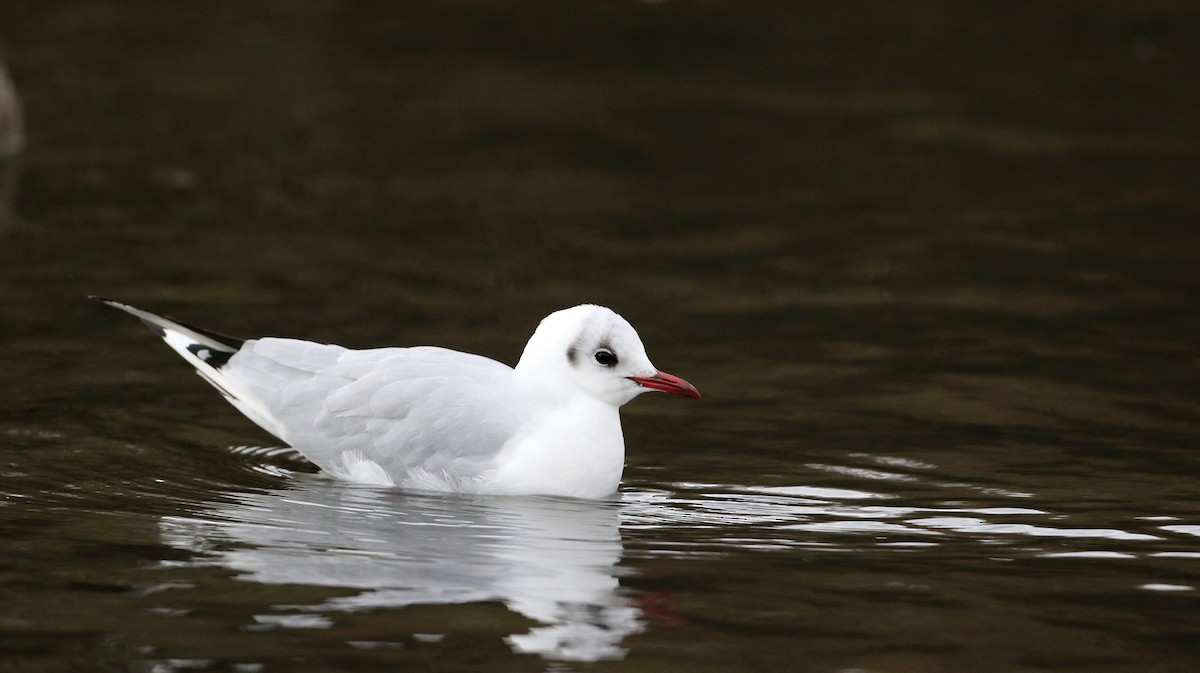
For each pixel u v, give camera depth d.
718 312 15.76
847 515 10.83
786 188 20.59
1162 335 15.09
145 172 20.56
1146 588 9.40
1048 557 9.95
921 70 27.19
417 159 21.64
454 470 11.20
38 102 23.94
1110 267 17.36
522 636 8.53
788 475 11.71
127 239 17.64
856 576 9.59
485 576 9.45
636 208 19.62
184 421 12.59
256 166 21.06
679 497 11.23
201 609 8.80
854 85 26.22
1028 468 11.80
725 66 27.41
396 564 9.64
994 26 30.52
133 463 11.58
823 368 14.19
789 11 31.61
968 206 19.81
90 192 19.56
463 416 11.26
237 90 25.03
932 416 13.00
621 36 29.45
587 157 21.98
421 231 18.44
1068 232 18.70
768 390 13.62
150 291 15.77
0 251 16.98
